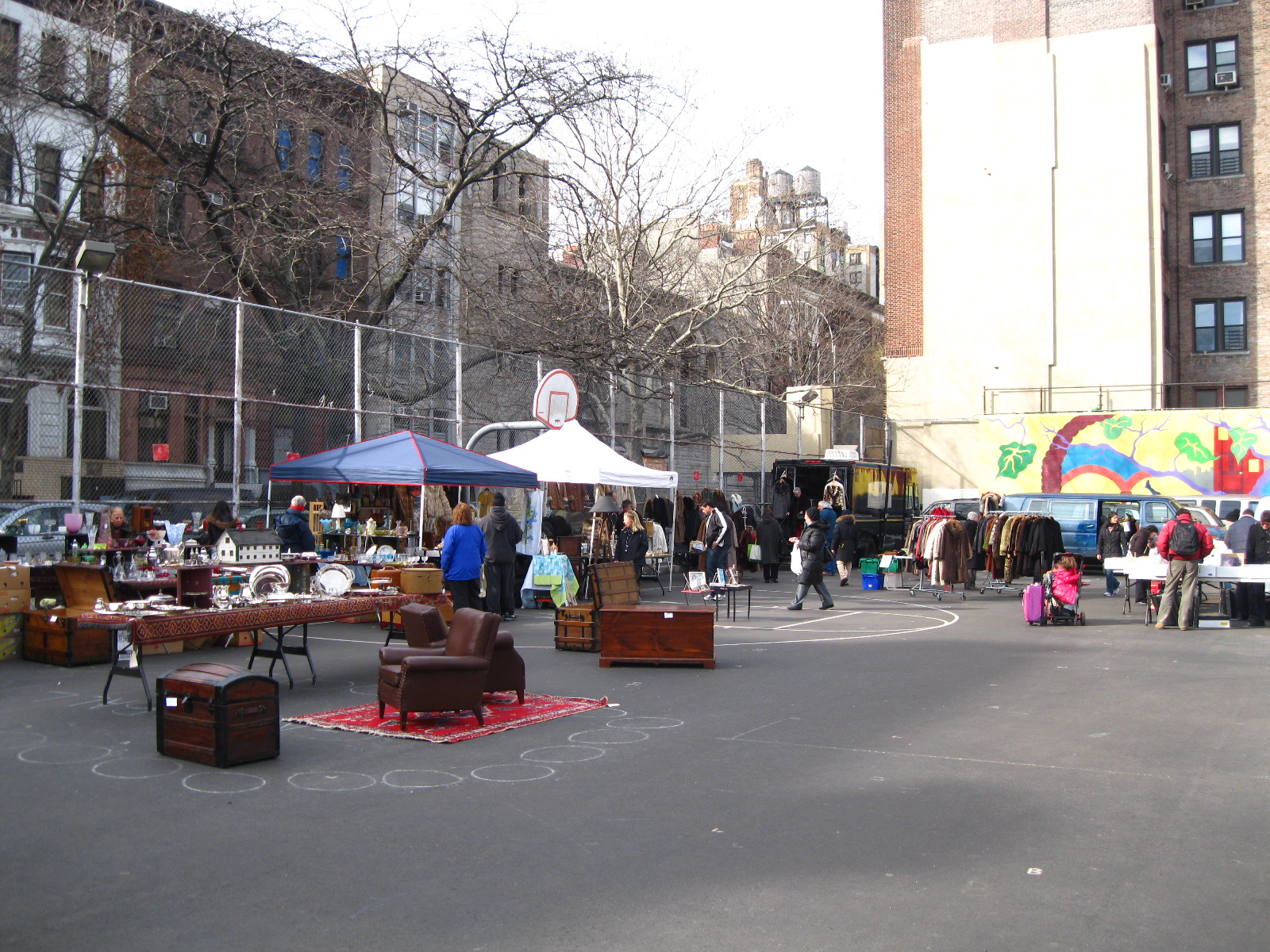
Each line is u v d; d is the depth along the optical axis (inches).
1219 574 660.7
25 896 196.1
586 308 1031.0
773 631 642.2
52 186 962.1
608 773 290.0
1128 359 1473.9
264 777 283.0
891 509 1327.5
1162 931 182.9
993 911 191.5
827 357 1835.6
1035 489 1395.2
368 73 895.7
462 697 344.8
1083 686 438.9
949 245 1573.6
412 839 231.0
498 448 862.5
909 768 296.8
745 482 1253.1
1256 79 1572.3
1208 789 276.4
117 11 850.1
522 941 177.2
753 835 235.1
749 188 1517.0
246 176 964.0
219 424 626.8
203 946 174.1
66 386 529.3
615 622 488.4
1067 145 1515.7
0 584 473.4
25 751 308.5
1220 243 1587.1
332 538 665.6
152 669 462.0
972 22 1571.1
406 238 998.4
